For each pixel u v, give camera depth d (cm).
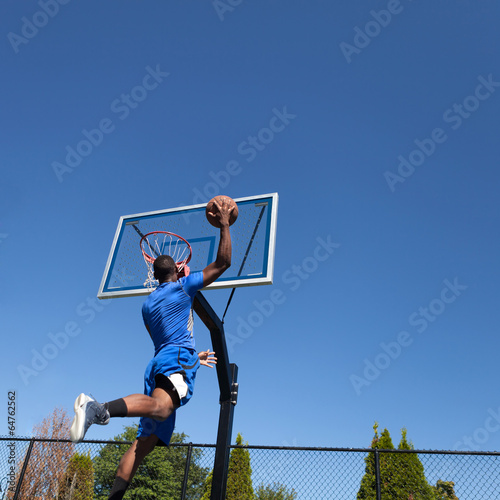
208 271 263
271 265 524
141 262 588
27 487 1176
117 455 1859
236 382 514
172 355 234
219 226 274
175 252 583
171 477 2020
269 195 588
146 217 634
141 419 250
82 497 1259
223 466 462
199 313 466
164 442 246
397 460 877
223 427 482
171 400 218
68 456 1283
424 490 840
